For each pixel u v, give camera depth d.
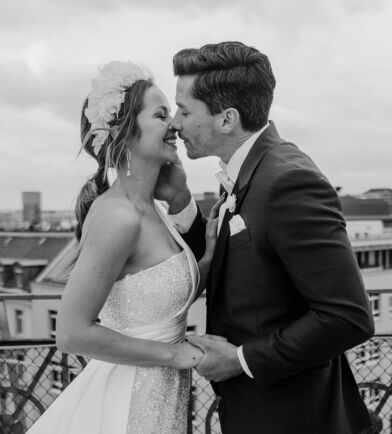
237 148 1.83
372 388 2.88
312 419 1.76
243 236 1.71
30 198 49.47
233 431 1.84
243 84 1.76
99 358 1.73
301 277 1.60
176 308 1.85
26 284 36.50
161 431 1.87
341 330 1.56
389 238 36.50
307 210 1.60
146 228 1.81
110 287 1.71
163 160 1.87
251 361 1.68
